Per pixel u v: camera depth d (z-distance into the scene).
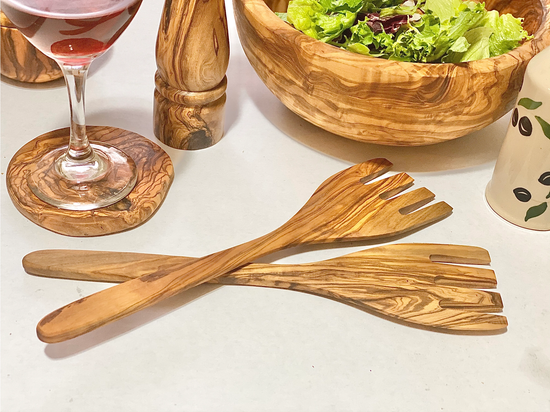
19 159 0.55
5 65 0.62
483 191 0.59
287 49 0.54
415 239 0.54
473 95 0.54
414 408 0.44
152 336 0.46
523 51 0.55
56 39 0.45
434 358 0.47
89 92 0.64
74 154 0.54
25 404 0.42
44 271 0.47
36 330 0.43
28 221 0.52
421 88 0.53
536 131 0.52
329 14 0.63
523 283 0.52
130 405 0.42
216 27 0.53
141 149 0.58
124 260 0.48
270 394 0.44
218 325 0.47
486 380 0.46
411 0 0.67
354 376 0.45
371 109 0.54
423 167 0.61
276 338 0.47
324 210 0.54
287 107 0.61
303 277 0.49
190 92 0.56
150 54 0.71
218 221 0.54
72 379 0.43
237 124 0.63
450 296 0.49
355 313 0.49
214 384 0.44
